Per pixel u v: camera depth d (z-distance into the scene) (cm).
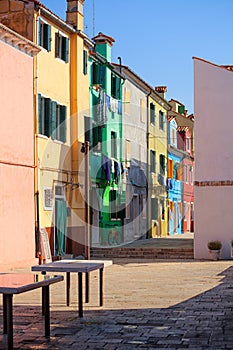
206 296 1195
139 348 740
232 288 1323
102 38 2903
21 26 2038
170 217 4106
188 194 4753
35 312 1007
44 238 2017
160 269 1808
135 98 3203
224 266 1884
